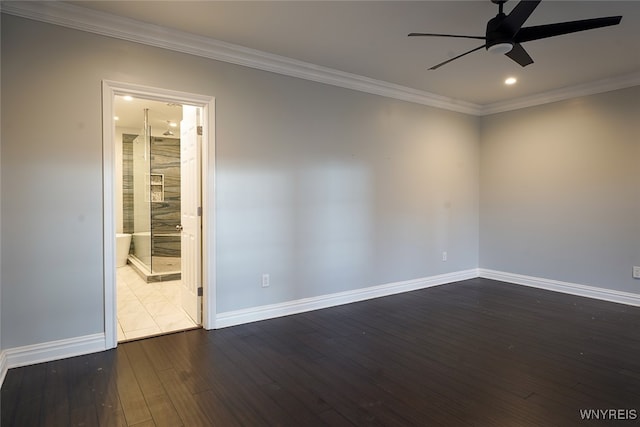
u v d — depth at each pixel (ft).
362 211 14.49
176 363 8.96
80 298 9.32
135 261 21.88
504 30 7.84
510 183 17.33
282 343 10.23
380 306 13.75
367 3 8.76
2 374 7.99
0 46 8.33
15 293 8.59
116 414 6.86
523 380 8.20
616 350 9.79
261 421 6.68
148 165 20.93
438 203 16.97
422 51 11.60
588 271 14.92
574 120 15.19
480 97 16.66
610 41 10.72
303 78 12.84
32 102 8.69
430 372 8.57
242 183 11.64
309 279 13.17
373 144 14.74
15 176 8.55
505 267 17.66
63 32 8.97
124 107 18.49
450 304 14.01
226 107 11.29
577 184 15.14
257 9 9.02
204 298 11.32
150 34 9.91
